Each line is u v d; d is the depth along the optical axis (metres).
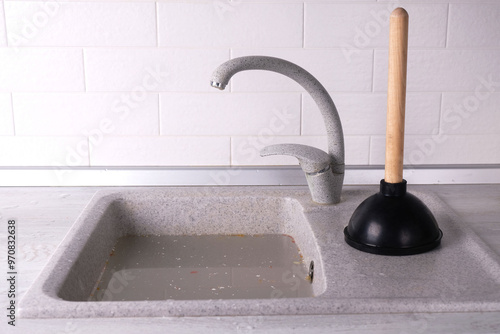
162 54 1.18
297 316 0.69
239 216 1.12
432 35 1.18
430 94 1.21
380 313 0.69
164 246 1.09
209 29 1.17
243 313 0.69
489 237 0.92
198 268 1.01
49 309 0.68
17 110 1.20
